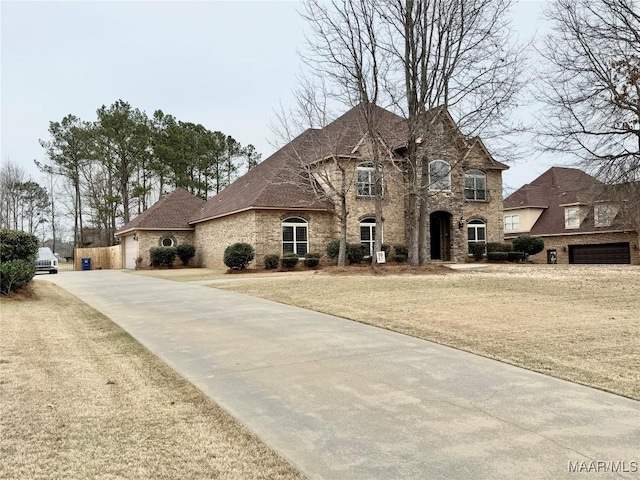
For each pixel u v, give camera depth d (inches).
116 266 1518.2
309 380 233.0
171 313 439.2
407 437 165.5
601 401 199.3
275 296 533.6
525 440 161.8
